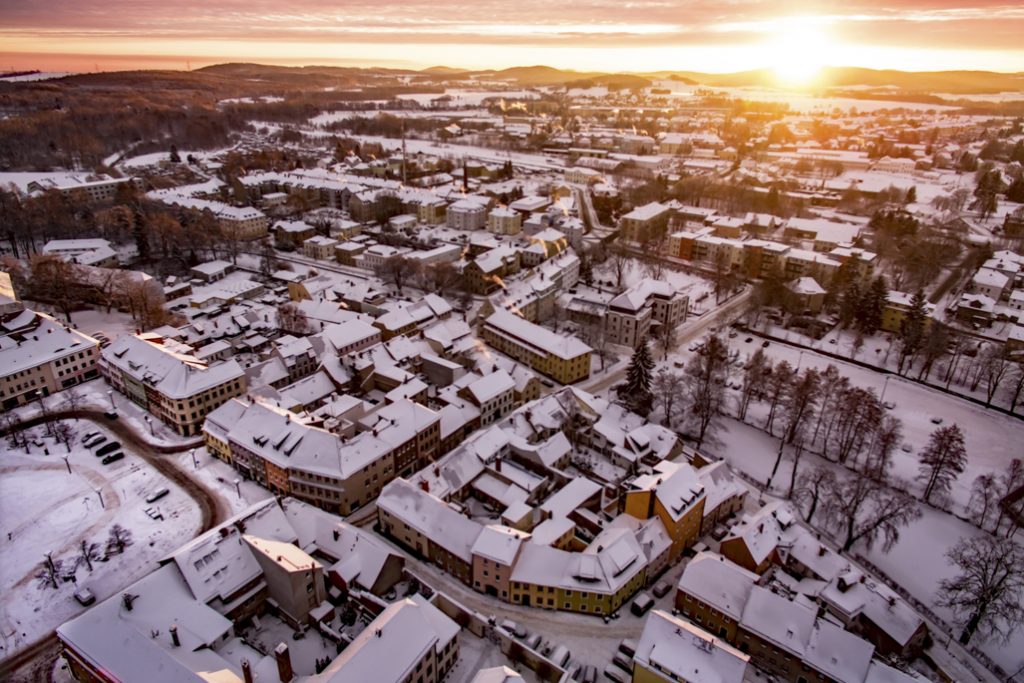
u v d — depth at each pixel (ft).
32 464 414.41
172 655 241.14
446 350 561.02
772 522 356.79
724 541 354.74
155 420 472.03
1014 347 579.89
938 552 383.86
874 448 446.60
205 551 295.28
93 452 430.20
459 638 301.22
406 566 347.15
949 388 561.43
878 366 597.11
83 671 256.93
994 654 319.47
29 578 326.65
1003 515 408.26
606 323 645.92
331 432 425.69
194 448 442.09
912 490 436.76
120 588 322.14
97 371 532.32
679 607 321.73
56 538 352.90
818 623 286.87
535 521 385.50
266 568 299.99
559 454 427.33
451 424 461.37
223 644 274.57
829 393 483.51
